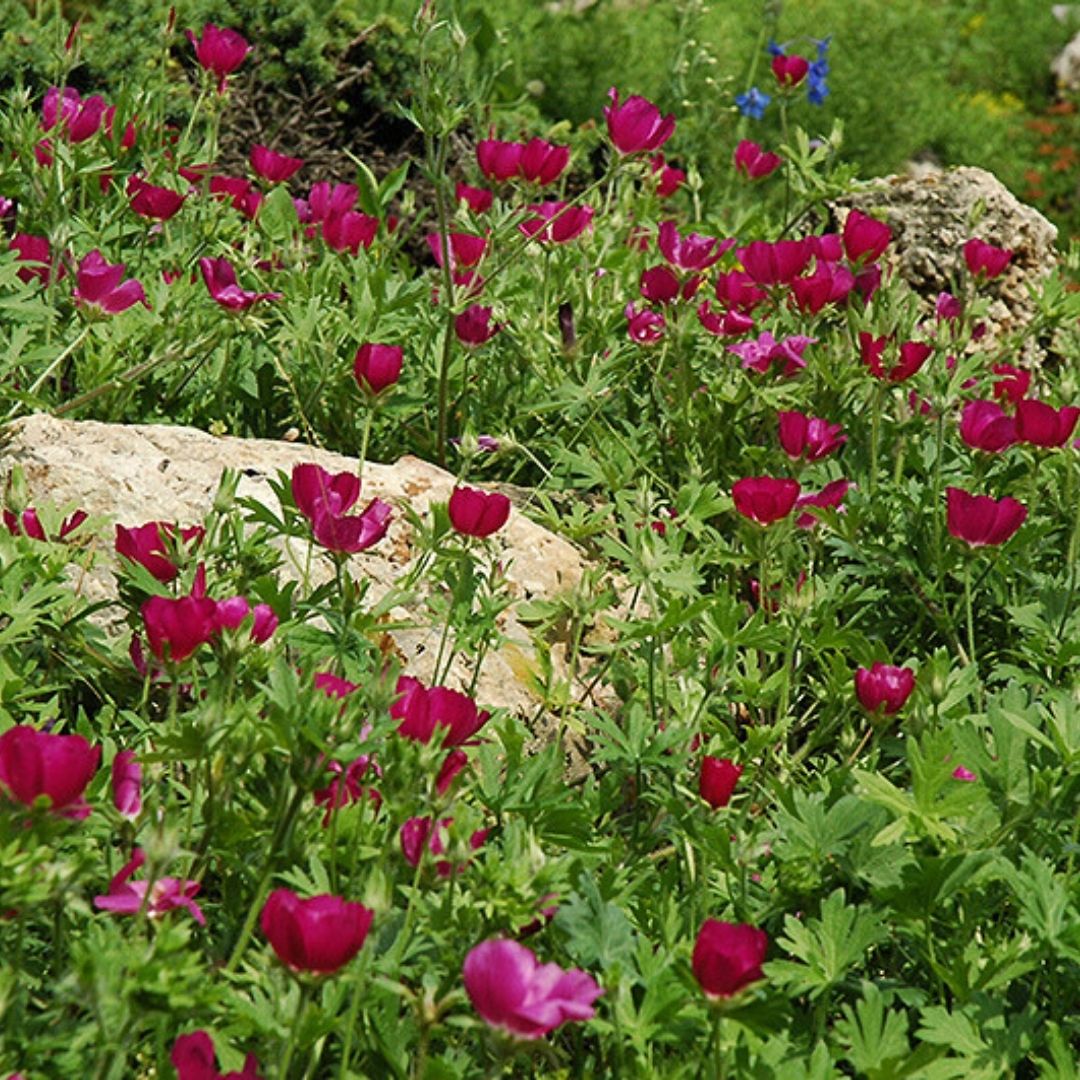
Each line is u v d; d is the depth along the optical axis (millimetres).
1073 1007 1756
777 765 1932
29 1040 1537
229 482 1819
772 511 1921
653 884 1800
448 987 1603
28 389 2189
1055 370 2826
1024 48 7828
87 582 1951
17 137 2332
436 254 2398
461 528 1838
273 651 1760
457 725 1655
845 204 2889
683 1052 1642
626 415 2375
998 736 1784
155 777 1659
